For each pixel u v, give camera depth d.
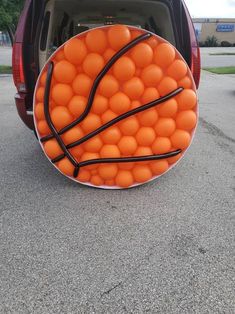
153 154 3.07
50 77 2.84
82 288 2.02
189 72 2.95
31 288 2.02
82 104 2.87
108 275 2.12
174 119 3.05
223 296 1.97
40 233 2.54
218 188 3.29
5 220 2.70
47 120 2.96
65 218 2.75
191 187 3.31
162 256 2.30
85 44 2.75
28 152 4.19
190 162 3.94
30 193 3.15
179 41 3.44
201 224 2.68
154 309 1.88
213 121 5.82
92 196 3.12
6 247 2.38
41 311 1.86
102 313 1.85
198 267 2.20
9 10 12.79
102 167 3.08
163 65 2.85
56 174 3.56
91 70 2.77
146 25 4.38
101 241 2.46
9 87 9.60
